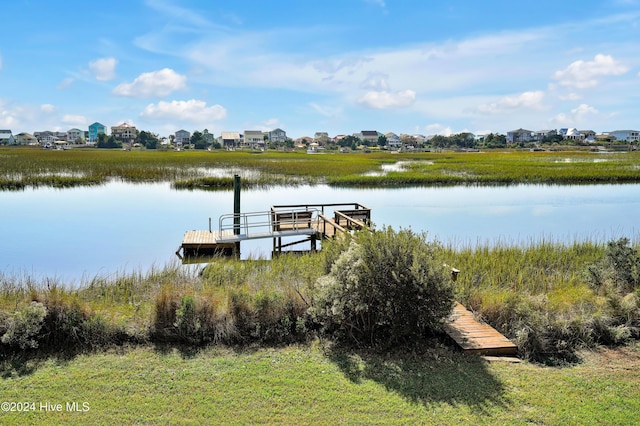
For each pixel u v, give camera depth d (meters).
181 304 7.61
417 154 99.50
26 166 46.31
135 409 5.54
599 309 8.30
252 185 37.53
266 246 18.67
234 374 6.43
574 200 30.14
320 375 6.41
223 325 7.56
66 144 148.25
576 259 12.99
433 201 29.48
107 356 6.98
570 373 6.59
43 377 6.32
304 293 8.39
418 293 7.13
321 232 16.92
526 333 7.36
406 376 6.39
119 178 40.97
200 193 33.16
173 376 6.37
